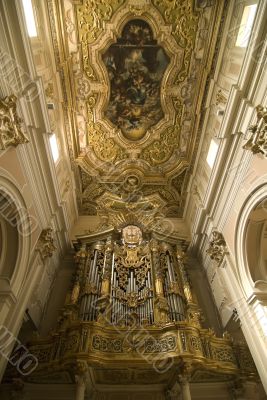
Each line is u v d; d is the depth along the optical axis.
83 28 7.41
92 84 8.59
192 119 9.08
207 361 6.01
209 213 8.73
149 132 9.88
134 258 9.35
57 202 8.27
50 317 8.35
